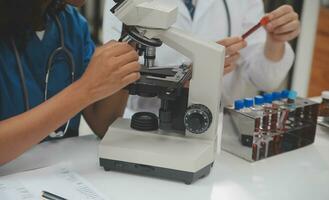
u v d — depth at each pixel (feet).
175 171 3.05
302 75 8.91
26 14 3.52
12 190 2.87
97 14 10.09
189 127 3.20
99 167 3.27
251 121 3.43
